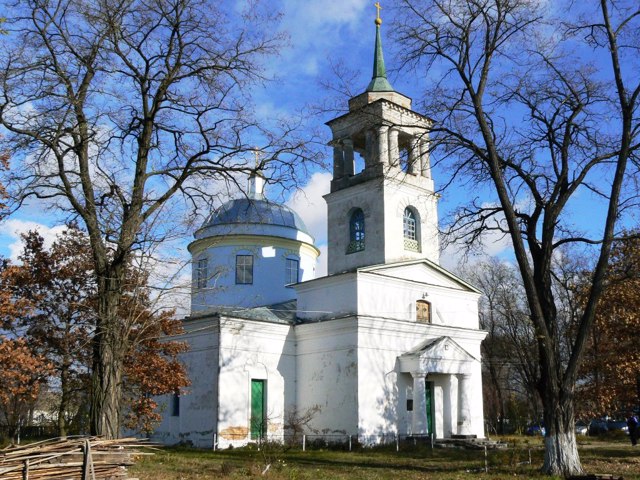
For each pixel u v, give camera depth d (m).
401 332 33.22
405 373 32.97
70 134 17.98
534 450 28.64
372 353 31.72
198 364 31.75
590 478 16.16
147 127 19.08
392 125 23.02
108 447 12.95
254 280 38.75
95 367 17.53
